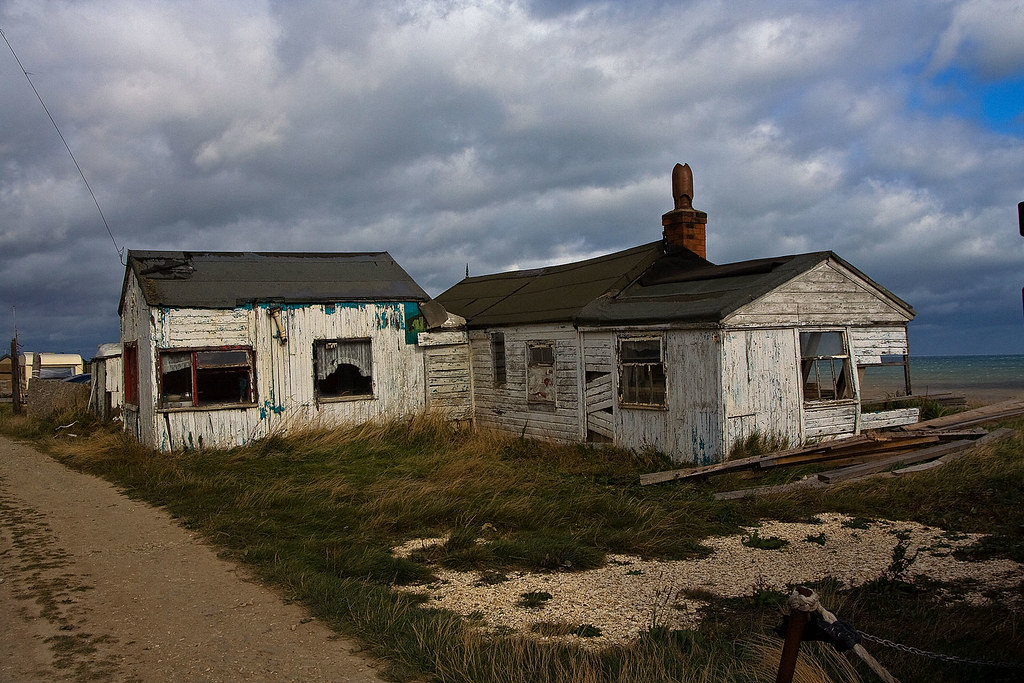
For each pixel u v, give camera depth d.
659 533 9.62
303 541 9.34
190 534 9.86
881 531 9.59
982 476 11.54
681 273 17.48
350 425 18.62
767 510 10.70
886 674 4.23
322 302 18.66
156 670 5.59
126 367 19.98
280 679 5.44
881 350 16.30
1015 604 6.76
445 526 10.28
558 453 16.27
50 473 14.76
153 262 18.45
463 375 20.69
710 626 6.48
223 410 17.44
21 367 40.31
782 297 14.59
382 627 6.39
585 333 16.83
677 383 14.63
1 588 7.58
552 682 5.33
